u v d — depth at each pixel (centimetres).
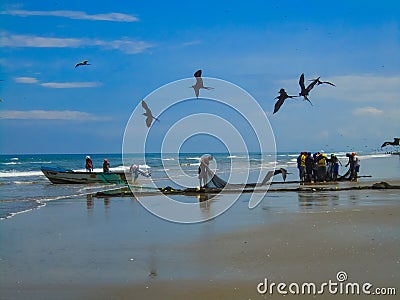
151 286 819
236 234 1227
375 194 2136
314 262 931
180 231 1301
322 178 3020
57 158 10706
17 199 2220
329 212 1548
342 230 1222
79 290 806
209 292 784
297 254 994
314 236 1161
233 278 849
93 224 1451
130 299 761
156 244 1137
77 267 943
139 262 974
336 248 1031
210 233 1255
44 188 3002
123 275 884
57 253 1062
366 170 4525
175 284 824
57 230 1348
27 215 1658
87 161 3591
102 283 841
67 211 1759
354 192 2247
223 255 1009
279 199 2008
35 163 7912
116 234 1275
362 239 1108
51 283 845
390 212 1520
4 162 8238
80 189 2892
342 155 9406
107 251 1074
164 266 938
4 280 863
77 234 1283
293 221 1385
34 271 920
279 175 3753
